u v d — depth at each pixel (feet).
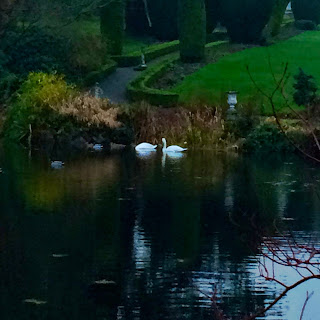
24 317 30.40
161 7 162.71
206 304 31.58
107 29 140.56
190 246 40.52
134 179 62.90
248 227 45.11
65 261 37.86
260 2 147.23
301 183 60.90
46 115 92.27
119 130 91.50
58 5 129.29
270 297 32.32
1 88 107.76
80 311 31.07
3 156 79.41
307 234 42.96
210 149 87.76
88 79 122.72
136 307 31.48
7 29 123.24
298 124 86.58
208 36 158.92
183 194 55.83
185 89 123.65
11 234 43.16
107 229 44.39
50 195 55.16
